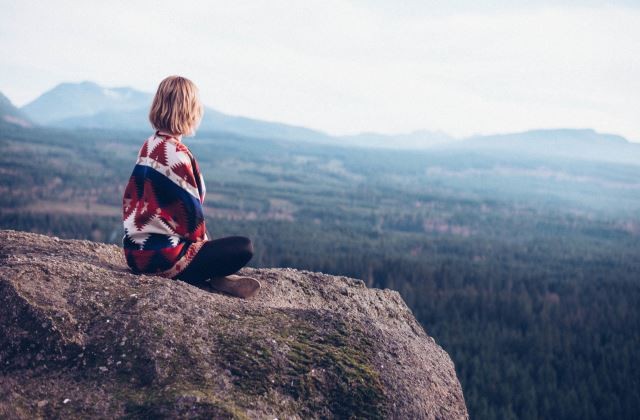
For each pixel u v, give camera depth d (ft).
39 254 17.61
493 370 245.24
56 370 13.05
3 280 14.14
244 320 15.20
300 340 15.02
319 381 14.08
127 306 14.48
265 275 20.18
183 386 12.79
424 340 18.35
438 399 15.43
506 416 210.18
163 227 15.40
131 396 12.59
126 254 15.81
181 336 13.93
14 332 13.37
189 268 15.80
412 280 375.25
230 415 12.13
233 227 611.06
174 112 15.16
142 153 15.52
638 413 229.66
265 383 13.55
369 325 16.34
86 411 12.19
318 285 20.86
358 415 13.88
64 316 13.78
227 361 13.75
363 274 378.94
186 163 15.29
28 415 11.90
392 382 14.83
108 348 13.52
